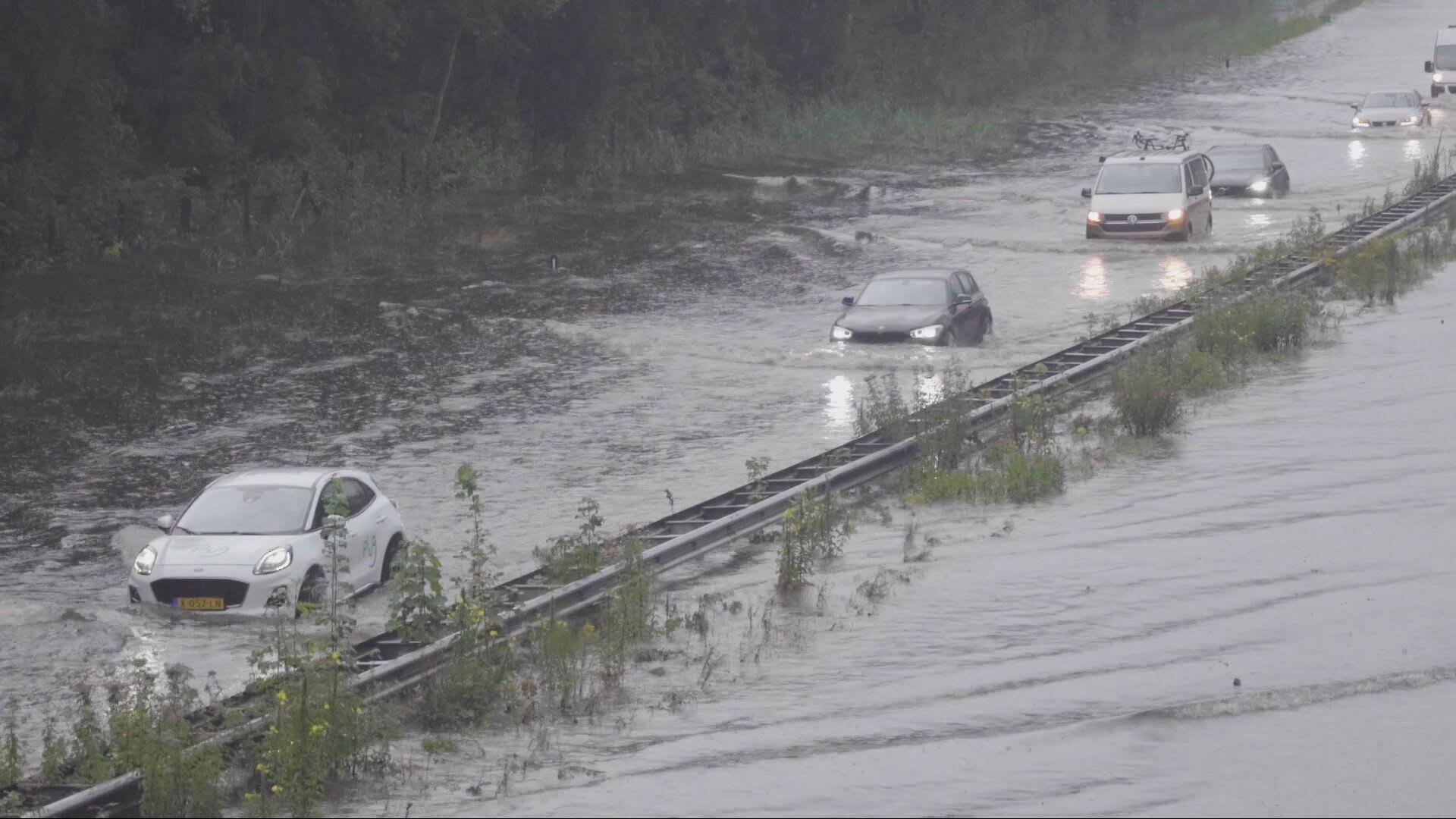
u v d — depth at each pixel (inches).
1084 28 7598.4
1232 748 842.8
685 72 5374.0
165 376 2133.4
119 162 3422.7
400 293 2810.0
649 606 1131.9
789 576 1167.0
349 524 1254.9
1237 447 1571.1
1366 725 872.3
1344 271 2514.8
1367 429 1612.9
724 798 788.0
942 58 6461.6
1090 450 1596.9
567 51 4785.9
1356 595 1101.7
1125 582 1151.6
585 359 2236.7
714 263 3120.1
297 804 759.1
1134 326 2203.5
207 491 1280.8
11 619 1155.9
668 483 1535.4
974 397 1770.4
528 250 3289.9
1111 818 757.3
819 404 1895.9
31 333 2413.9
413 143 4242.1
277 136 3806.6
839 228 3523.6
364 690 916.6
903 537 1311.5
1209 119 5629.9
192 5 3558.1
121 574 1291.8
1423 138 4894.2
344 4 4133.9
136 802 782.5
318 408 1942.7
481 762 843.4
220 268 3063.5
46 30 3238.2
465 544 1339.8
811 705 922.7
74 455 1718.8
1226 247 3051.2
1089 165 4626.0
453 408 1931.6
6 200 3063.5
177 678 968.9
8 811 767.7
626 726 895.7
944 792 790.5
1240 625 1047.6
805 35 5856.3
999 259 3061.0
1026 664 985.5
